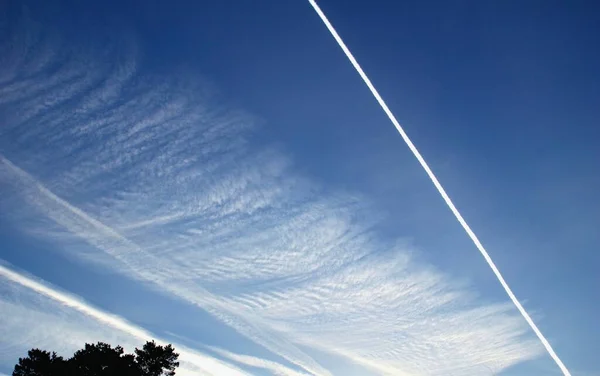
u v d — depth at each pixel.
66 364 18.52
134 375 19.94
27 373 17.94
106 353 19.77
